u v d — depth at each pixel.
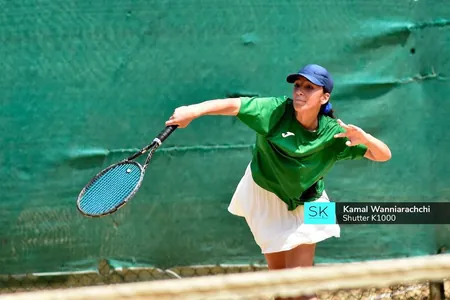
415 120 18.09
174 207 18.00
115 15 17.64
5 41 17.55
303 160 14.28
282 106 14.19
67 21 17.61
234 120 17.92
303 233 14.62
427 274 9.12
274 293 8.86
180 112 13.71
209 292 8.62
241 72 17.80
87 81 17.70
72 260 18.03
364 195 18.22
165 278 18.48
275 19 17.78
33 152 17.73
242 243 18.14
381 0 17.89
